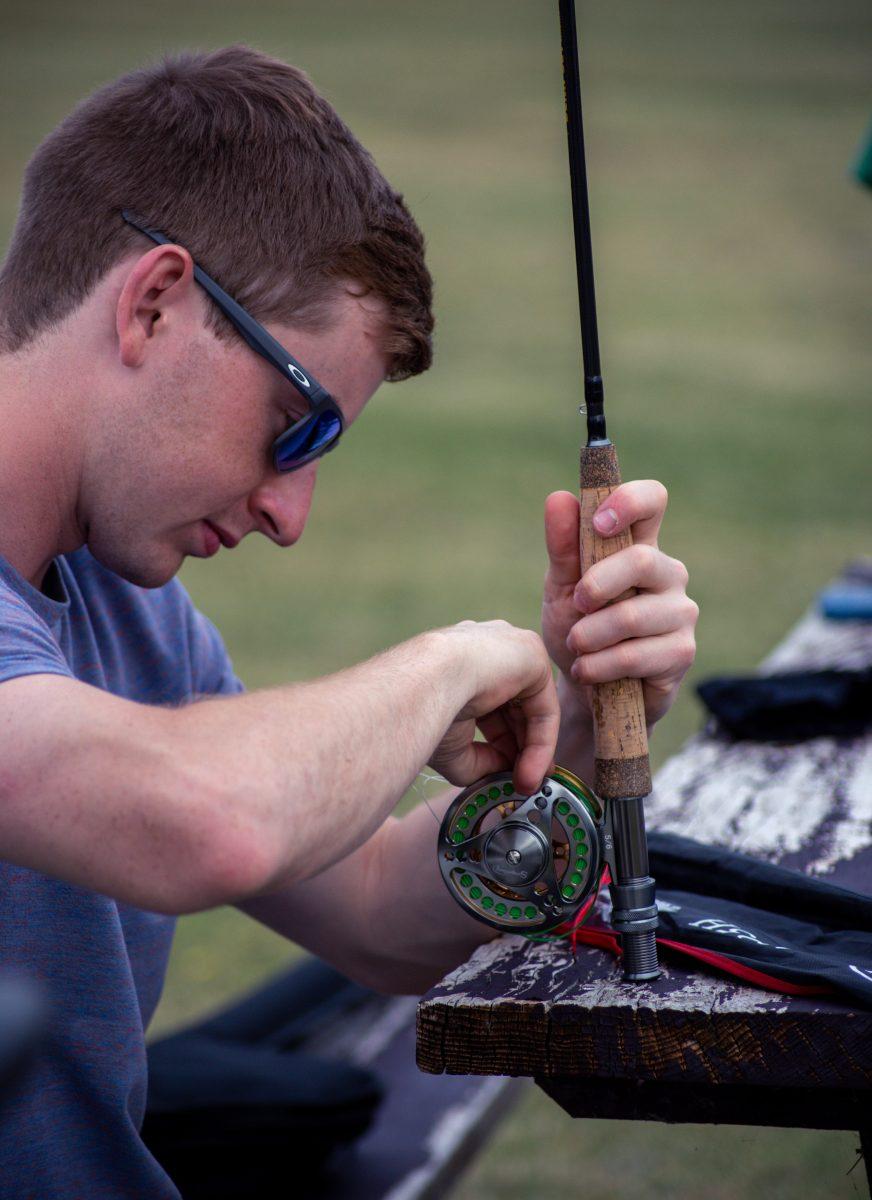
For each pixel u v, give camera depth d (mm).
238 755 1873
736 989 2111
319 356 2389
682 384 18797
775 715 3525
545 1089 2209
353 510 14016
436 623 10562
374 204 2404
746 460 15219
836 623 4891
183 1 50812
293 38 46062
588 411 2291
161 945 2768
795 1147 4918
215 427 2334
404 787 2051
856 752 3373
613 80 42406
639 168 33125
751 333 21531
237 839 1821
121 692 2738
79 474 2363
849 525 12875
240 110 2328
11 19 45625
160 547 2416
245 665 9617
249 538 13195
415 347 2496
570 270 25375
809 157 34125
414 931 2820
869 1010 2002
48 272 2326
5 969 2369
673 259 26172
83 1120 2453
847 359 20141
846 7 55250
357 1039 3980
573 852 2285
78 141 2336
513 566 12094
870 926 2334
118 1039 2475
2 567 2342
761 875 2451
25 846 1867
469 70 42688
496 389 18969
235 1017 3871
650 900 2166
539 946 2379
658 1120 2182
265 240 2301
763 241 27438
